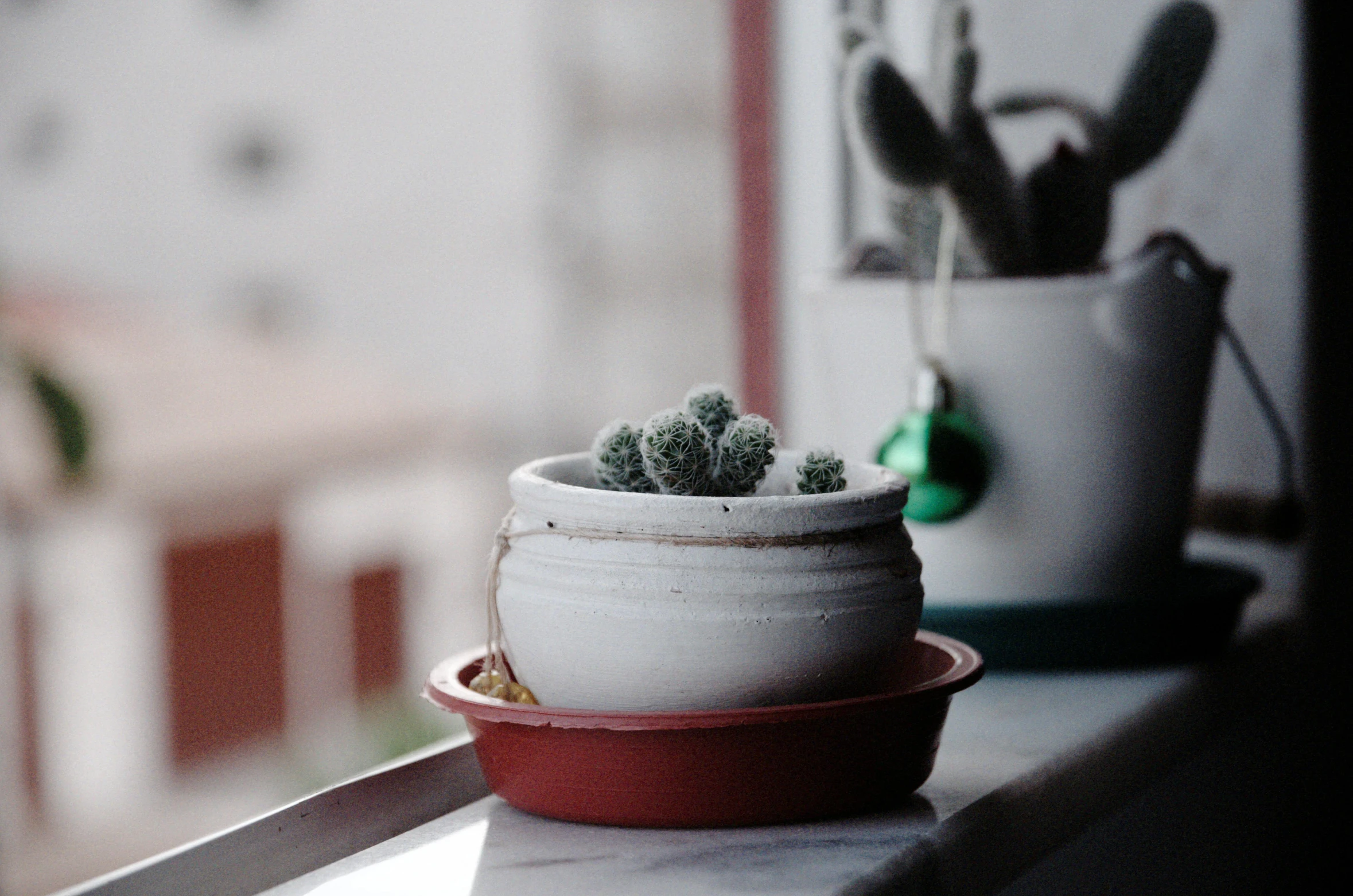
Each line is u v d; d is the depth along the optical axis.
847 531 1.00
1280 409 1.38
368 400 11.04
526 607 1.01
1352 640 1.41
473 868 0.99
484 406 12.59
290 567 9.45
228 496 8.85
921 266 1.22
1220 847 1.27
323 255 13.99
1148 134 1.19
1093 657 1.19
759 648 0.99
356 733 2.96
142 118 14.76
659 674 1.00
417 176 13.66
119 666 8.07
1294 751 1.35
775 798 1.01
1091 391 1.18
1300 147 1.37
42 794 7.71
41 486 6.66
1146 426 1.19
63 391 3.04
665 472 1.00
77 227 14.70
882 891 0.98
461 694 1.02
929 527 1.20
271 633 9.23
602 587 1.00
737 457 1.01
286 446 9.48
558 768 1.01
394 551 10.70
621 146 11.56
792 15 1.54
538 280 12.26
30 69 14.91
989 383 1.18
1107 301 1.17
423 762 1.06
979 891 1.03
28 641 7.58
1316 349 1.37
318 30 14.05
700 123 11.21
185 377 9.84
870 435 1.22
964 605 1.19
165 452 8.52
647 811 1.01
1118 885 1.17
